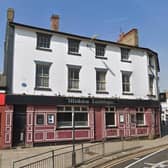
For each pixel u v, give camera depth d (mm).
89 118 22781
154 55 28859
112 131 23797
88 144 21391
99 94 23812
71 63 22891
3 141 19031
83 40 23906
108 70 24766
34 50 21344
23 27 21094
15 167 13391
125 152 17297
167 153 17031
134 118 25344
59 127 21406
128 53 26547
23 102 20031
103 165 13602
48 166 13258
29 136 19969
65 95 22062
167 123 43125
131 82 25984
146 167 12914
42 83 21453
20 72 20469
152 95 27391
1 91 19516
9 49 20438
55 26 24656
